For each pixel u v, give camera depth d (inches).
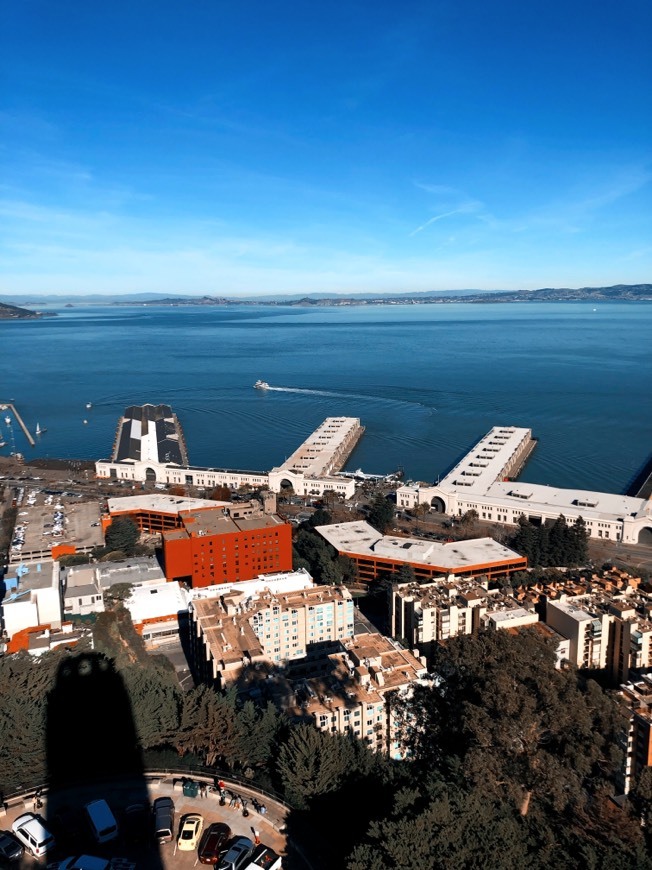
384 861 3075.8
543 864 3326.8
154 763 4180.6
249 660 6973.4
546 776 3774.6
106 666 5610.2
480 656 4569.4
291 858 3117.6
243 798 3518.7
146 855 3053.6
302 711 5944.9
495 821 3430.1
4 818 3437.5
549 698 4015.8
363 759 4399.6
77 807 3435.0
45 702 4948.3
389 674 6540.4
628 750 5639.8
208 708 4820.4
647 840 4323.3
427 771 4239.7
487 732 3895.2
